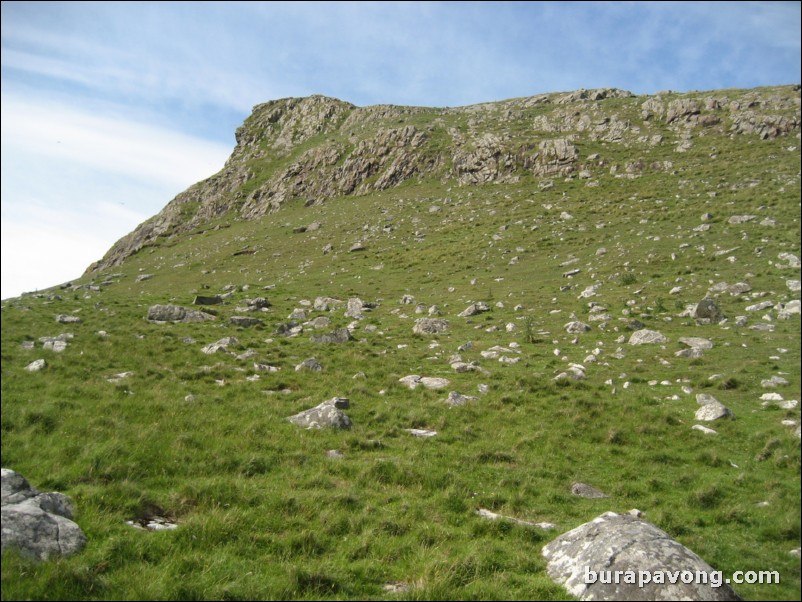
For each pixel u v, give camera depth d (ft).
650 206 186.91
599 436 53.52
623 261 138.41
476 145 309.63
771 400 58.08
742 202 165.27
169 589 25.31
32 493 30.22
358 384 68.23
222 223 359.25
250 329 106.22
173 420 50.44
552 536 34.88
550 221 194.49
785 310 87.76
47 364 64.95
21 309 110.83
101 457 39.60
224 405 57.57
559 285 131.44
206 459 43.04
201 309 122.01
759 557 32.65
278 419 55.11
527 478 44.45
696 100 293.02
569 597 26.81
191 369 72.23
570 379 68.03
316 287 161.27
